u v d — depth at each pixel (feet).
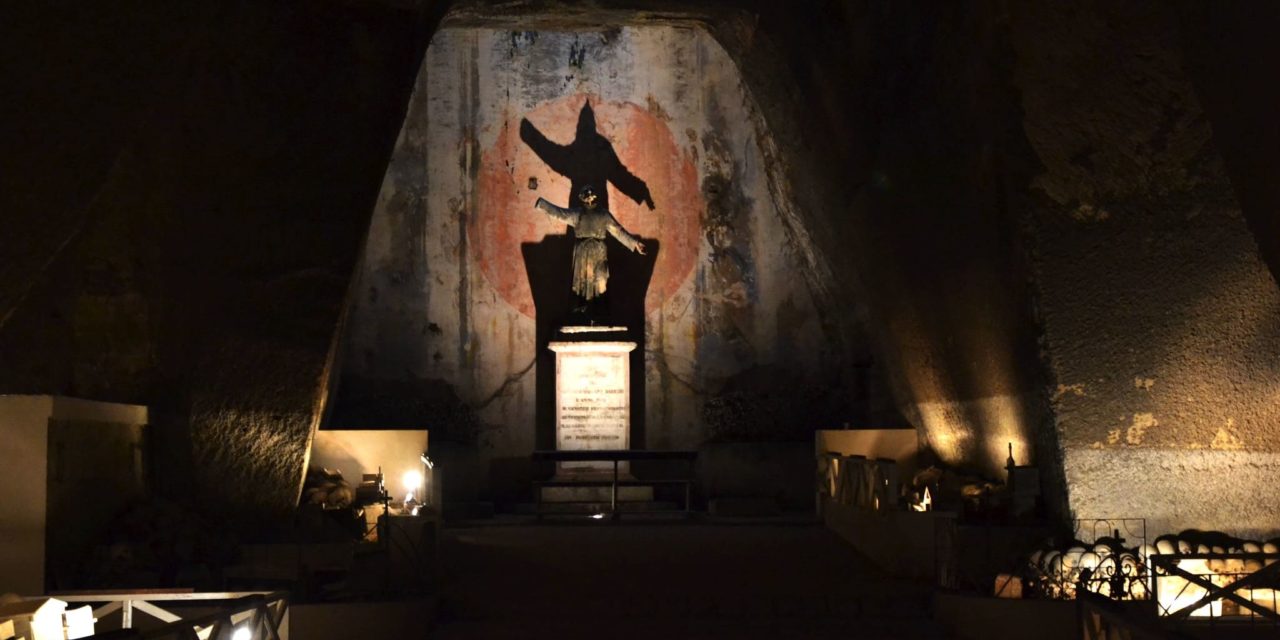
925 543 42.39
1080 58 36.78
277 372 45.60
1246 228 37.11
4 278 39.37
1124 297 39.40
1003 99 38.40
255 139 42.86
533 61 68.95
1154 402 40.32
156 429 43.88
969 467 53.26
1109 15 35.70
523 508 65.00
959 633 36.65
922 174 46.42
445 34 68.54
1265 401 39.22
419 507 49.21
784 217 67.92
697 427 67.92
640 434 67.82
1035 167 38.70
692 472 66.69
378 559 40.29
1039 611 34.58
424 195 67.62
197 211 43.09
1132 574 36.47
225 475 45.68
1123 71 36.68
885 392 64.95
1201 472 40.73
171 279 43.47
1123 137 37.65
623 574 43.45
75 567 34.78
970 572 39.99
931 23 41.55
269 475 46.03
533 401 67.46
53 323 41.75
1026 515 42.83
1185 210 37.99
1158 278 38.93
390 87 43.83
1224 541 39.09
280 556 40.47
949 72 41.29
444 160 67.97
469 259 67.72
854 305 63.77
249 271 44.57
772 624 38.17
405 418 65.16
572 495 65.41
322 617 34.32
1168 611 32.89
